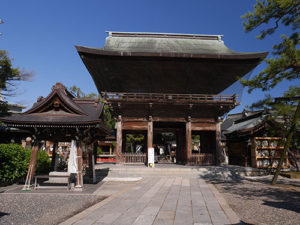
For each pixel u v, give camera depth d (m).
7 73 23.89
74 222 5.14
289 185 11.85
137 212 6.03
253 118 23.06
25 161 12.32
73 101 11.84
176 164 22.23
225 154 28.84
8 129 21.73
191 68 20.45
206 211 6.14
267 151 18.34
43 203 7.46
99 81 22.20
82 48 18.42
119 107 19.39
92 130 11.70
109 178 14.05
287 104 10.73
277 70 10.64
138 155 19.45
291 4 10.77
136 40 25.08
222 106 19.42
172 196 8.43
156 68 20.48
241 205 7.08
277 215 5.89
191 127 19.98
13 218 5.68
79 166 10.13
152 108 19.91
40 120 10.07
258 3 11.82
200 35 26.30
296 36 10.41
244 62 19.55
